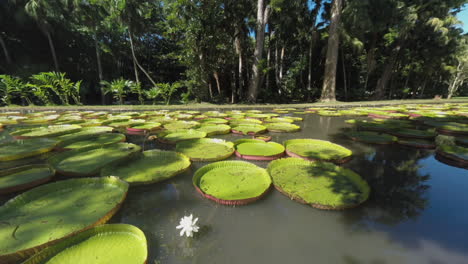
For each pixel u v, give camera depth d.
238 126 4.06
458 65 16.09
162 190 1.61
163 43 15.81
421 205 1.44
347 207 1.36
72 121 4.29
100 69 10.97
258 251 1.03
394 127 3.98
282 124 4.36
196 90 10.48
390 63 13.88
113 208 1.29
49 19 10.41
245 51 12.91
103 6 9.54
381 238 1.12
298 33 13.21
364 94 14.67
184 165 2.04
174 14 9.11
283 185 1.62
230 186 1.62
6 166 2.04
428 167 2.13
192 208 1.39
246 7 10.92
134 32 10.02
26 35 10.98
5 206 1.26
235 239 1.11
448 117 5.25
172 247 1.05
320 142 2.89
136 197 1.51
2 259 0.91
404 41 13.40
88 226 1.11
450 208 1.40
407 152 2.62
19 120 4.23
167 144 2.89
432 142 3.02
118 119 4.44
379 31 12.33
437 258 0.98
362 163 2.24
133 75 16.08
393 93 17.16
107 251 0.96
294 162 2.13
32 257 0.88
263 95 12.71
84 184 1.60
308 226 1.21
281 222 1.24
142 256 0.93
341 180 1.74
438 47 13.32
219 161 2.10
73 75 12.62
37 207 1.29
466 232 1.16
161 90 9.16
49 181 1.72
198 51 9.84
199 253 1.01
